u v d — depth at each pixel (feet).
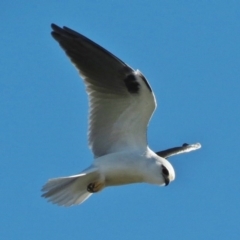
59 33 39.34
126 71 38.47
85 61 39.37
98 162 38.24
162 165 38.73
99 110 39.42
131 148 39.04
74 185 38.52
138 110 38.88
